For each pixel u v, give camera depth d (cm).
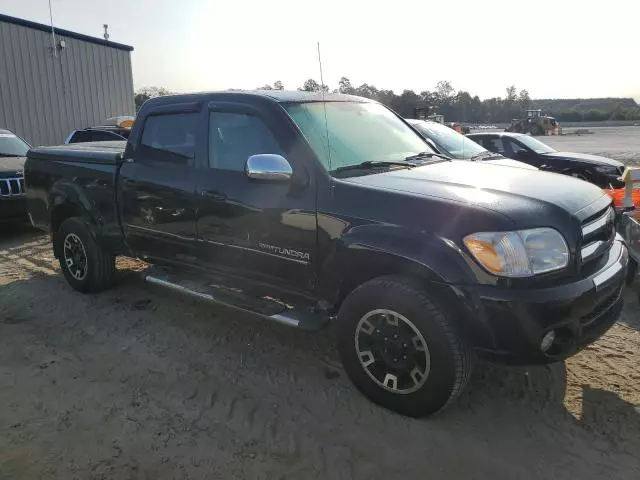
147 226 462
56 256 567
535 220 290
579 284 294
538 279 285
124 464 288
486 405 338
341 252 331
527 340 283
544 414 328
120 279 594
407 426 318
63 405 345
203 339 443
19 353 420
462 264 289
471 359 304
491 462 286
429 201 307
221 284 429
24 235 838
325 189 341
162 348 427
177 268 455
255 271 390
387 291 313
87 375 384
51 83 1869
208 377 380
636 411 328
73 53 1942
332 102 423
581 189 345
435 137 777
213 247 410
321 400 348
